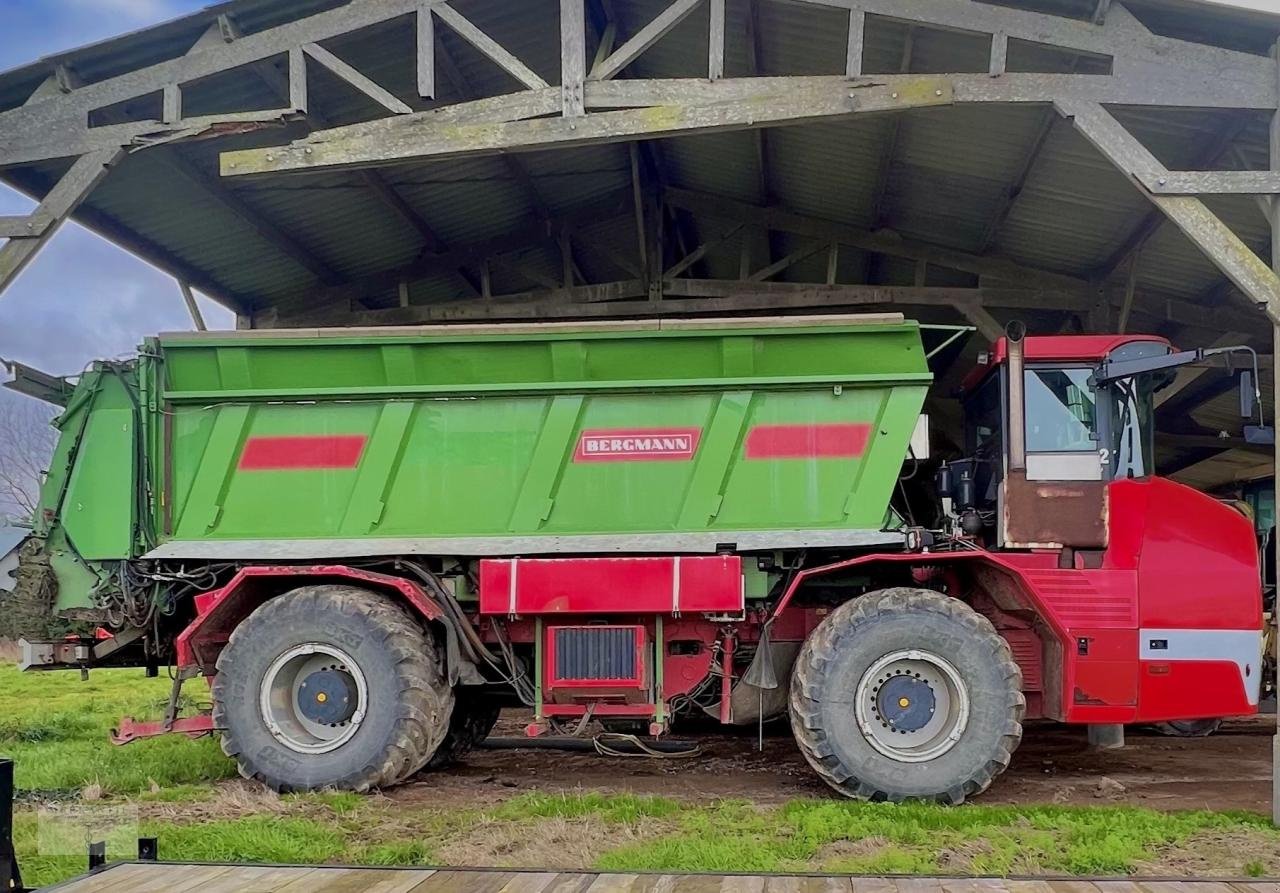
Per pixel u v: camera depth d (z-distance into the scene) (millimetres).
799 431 5785
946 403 6973
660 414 5852
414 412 5953
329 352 5930
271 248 9773
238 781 5750
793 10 7016
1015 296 10078
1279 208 5016
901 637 5262
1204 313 9766
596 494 5809
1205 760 6777
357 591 5707
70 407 5961
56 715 8523
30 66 6039
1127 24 5176
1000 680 5195
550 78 8570
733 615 5555
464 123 5531
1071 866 4070
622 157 10016
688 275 12938
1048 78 5203
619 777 6184
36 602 5828
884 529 5684
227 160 5621
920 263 10469
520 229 11117
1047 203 8656
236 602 5832
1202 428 12367
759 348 5766
